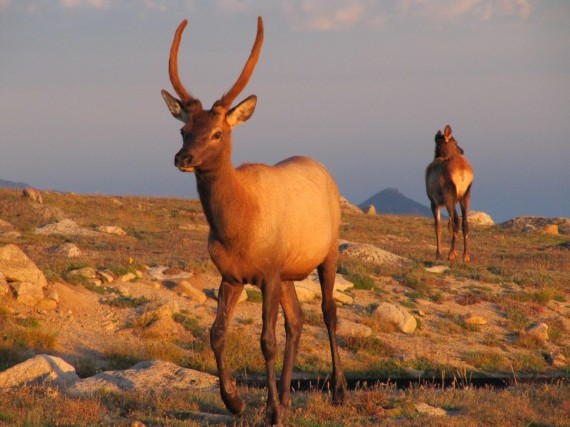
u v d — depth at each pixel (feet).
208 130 86.38
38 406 96.89
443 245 397.19
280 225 91.66
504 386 159.43
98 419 96.27
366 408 105.29
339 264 256.11
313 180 103.81
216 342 91.04
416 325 207.41
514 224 510.99
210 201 88.48
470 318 215.92
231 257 90.02
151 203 453.99
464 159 285.23
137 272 208.23
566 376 179.22
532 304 235.20
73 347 158.51
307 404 103.91
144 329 174.50
